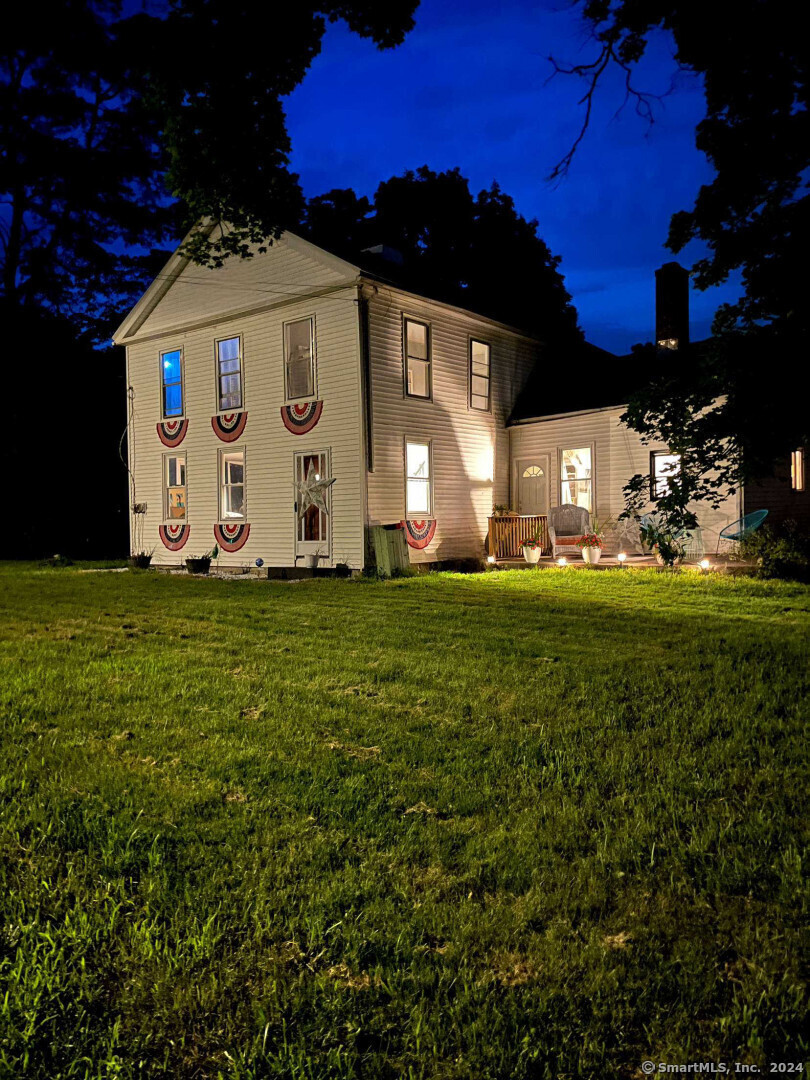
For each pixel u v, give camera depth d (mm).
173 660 7465
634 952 2541
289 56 9461
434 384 18609
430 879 3055
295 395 18016
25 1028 2205
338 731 5059
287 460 17969
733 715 5270
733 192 8094
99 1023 2244
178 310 20344
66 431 31125
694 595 11938
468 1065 2053
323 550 17281
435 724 5199
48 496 31031
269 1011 2268
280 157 10812
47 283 32000
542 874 3057
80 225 32188
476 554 19688
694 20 7129
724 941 2596
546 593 12734
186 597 13062
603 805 3791
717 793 3939
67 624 10125
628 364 20359
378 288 16828
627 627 9109
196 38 9180
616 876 3057
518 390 21625
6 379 30047
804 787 3947
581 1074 2029
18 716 5469
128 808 3740
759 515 14781
